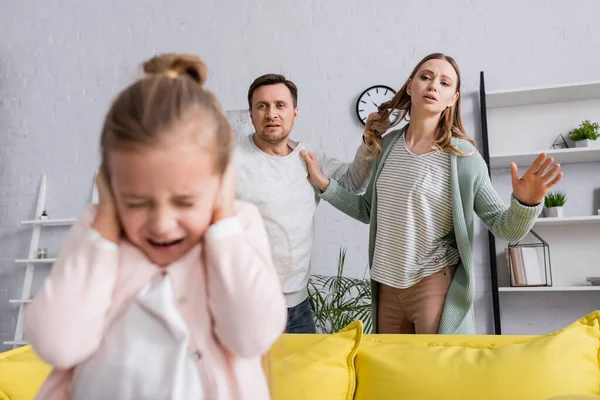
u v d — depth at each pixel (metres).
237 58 3.79
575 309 3.26
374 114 2.23
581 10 3.39
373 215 2.11
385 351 1.34
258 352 0.70
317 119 3.64
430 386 1.21
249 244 0.72
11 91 4.14
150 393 0.67
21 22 4.19
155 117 0.62
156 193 0.63
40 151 4.06
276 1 3.79
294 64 3.72
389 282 2.02
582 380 1.19
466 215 1.95
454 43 3.53
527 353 1.22
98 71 4.03
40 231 4.01
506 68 3.45
